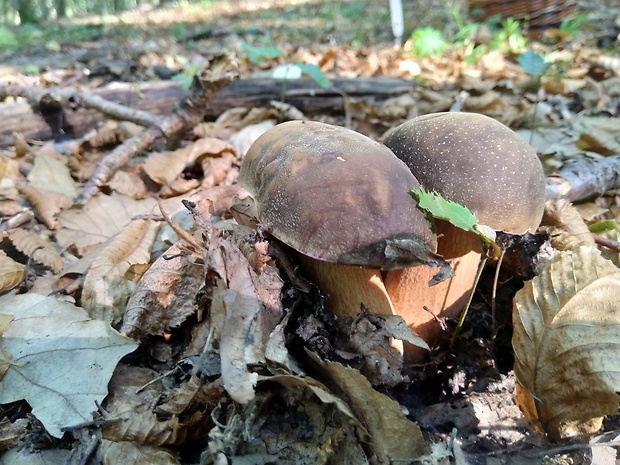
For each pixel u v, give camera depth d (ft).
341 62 2.62
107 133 1.45
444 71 2.31
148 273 0.72
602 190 1.05
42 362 0.64
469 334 0.74
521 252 0.82
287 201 0.56
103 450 0.56
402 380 0.63
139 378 0.66
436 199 0.56
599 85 1.76
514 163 0.63
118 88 1.59
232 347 0.54
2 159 1.25
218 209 1.01
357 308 0.64
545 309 0.63
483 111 1.63
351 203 0.54
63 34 5.23
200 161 1.27
